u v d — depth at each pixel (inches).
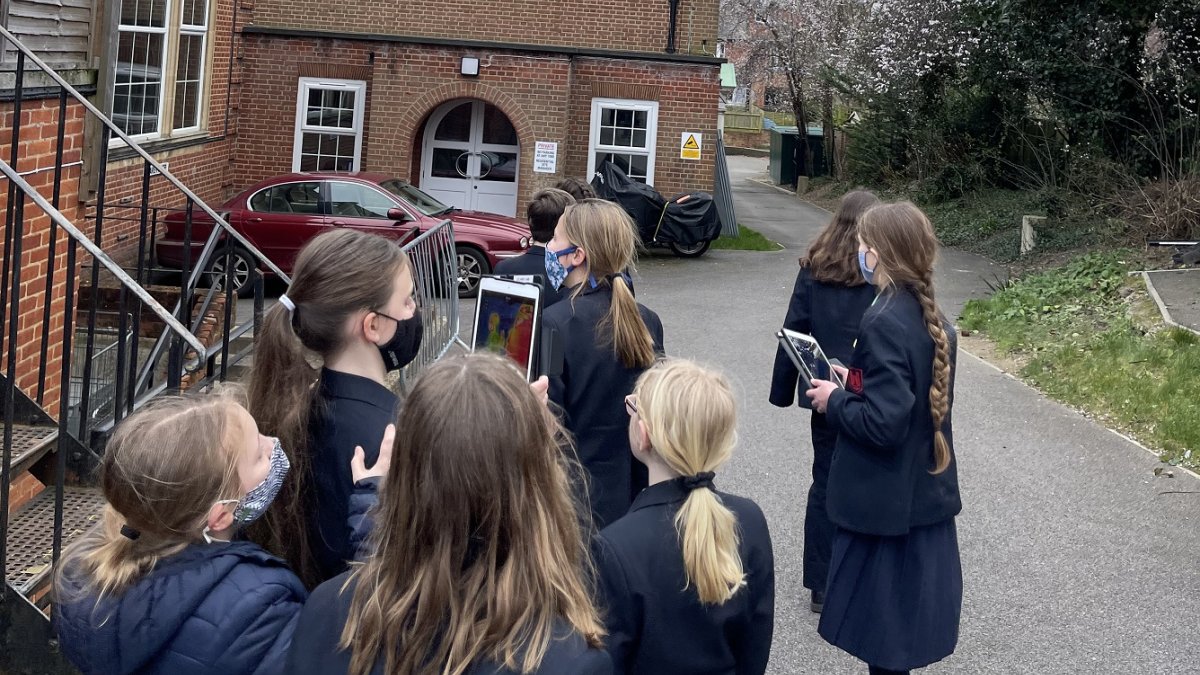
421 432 80.6
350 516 102.0
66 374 157.9
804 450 330.3
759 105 2165.4
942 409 161.6
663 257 762.8
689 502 112.5
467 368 83.1
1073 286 538.6
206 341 346.3
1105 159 713.0
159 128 594.6
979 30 820.6
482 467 79.7
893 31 970.1
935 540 165.3
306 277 113.4
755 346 472.7
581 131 789.9
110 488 94.9
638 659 112.3
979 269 702.5
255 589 96.0
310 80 771.4
